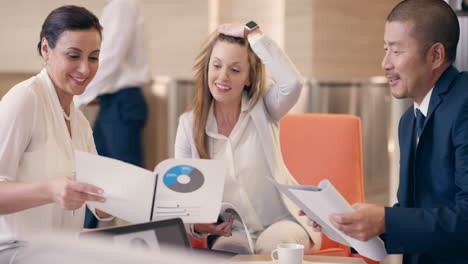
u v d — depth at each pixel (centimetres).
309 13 422
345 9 447
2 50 505
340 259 138
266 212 184
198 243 186
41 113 153
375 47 482
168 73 474
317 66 427
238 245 174
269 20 441
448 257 142
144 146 362
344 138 204
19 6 500
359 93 405
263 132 184
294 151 207
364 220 129
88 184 127
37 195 131
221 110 189
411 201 154
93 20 157
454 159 141
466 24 184
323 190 123
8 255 127
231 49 180
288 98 183
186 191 136
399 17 144
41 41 158
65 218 156
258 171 184
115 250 62
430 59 143
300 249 124
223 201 180
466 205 133
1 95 367
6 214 139
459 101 140
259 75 187
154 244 106
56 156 154
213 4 465
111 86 323
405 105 226
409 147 155
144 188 129
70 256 61
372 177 409
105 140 331
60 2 490
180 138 192
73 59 154
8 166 146
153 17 482
